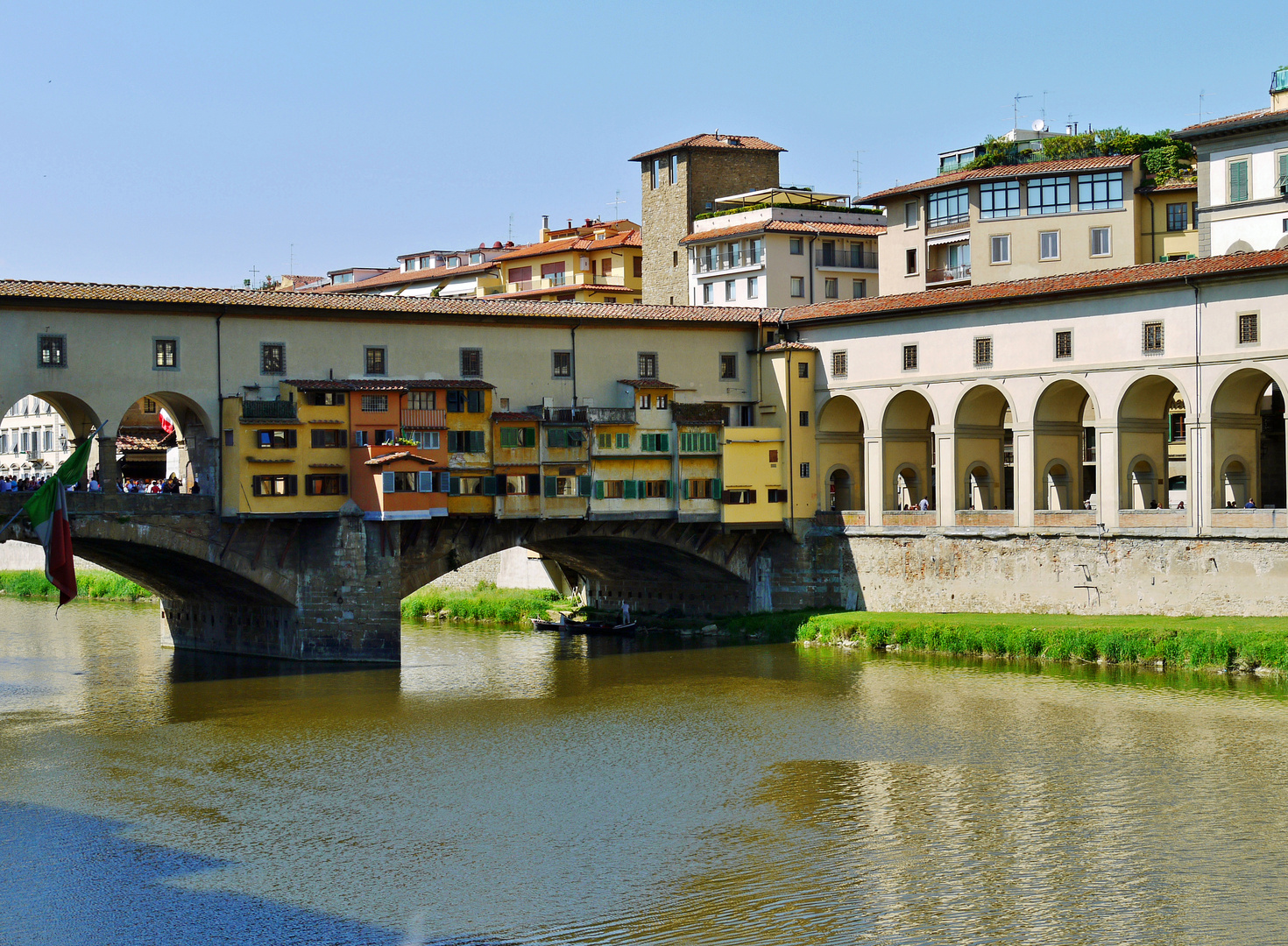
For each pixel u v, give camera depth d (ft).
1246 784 194.49
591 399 322.55
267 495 283.59
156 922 153.58
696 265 467.11
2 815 190.49
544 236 567.18
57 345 268.41
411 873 166.91
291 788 202.08
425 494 289.33
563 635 347.97
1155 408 296.71
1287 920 150.41
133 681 284.00
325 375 294.25
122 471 398.21
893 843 175.42
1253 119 322.14
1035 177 386.73
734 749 221.05
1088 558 291.58
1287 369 266.98
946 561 312.91
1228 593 272.92
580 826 183.73
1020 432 303.27
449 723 242.17
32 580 463.83
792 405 332.19
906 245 415.03
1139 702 240.73
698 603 351.67
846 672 278.46
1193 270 278.46
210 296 285.23
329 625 292.81
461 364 308.40
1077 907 154.61
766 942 146.92
